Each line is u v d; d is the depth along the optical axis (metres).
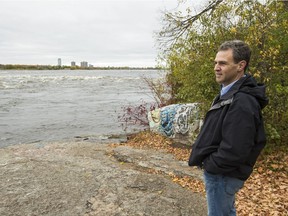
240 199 5.14
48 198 4.79
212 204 2.71
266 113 6.83
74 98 27.55
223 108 2.54
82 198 4.82
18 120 16.47
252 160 2.59
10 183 5.35
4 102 23.61
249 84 2.52
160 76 12.63
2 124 15.32
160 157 7.94
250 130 2.36
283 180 6.00
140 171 6.72
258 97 2.50
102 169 6.25
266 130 6.84
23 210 4.43
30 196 4.84
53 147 8.88
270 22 6.69
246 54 2.57
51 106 22.09
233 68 2.58
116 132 13.25
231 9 7.50
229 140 2.39
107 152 8.38
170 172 6.67
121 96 29.59
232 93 2.49
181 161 7.65
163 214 4.44
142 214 4.41
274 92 6.68
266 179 6.09
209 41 7.68
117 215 4.35
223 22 7.62
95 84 49.16
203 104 8.22
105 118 17.08
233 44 2.59
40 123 15.68
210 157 2.57
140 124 13.54
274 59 6.64
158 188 5.35
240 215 4.51
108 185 5.36
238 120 2.37
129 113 15.41
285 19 6.80
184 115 9.83
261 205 4.88
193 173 6.56
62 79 63.53
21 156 7.41
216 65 2.67
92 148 8.81
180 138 9.88
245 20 7.21
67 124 15.45
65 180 5.53
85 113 18.94
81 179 5.61
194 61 8.42
